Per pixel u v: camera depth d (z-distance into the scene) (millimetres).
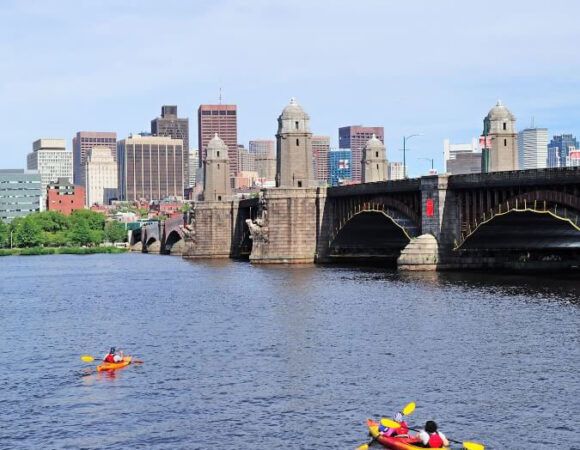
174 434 55375
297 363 73562
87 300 131125
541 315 93688
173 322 100438
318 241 196500
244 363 74250
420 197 155875
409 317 95750
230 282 150750
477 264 150875
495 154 172750
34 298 137375
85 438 55062
